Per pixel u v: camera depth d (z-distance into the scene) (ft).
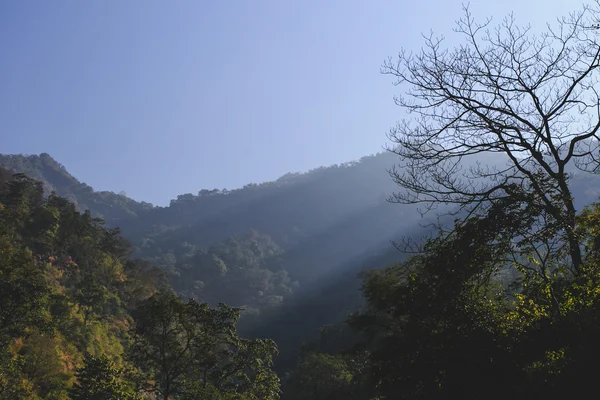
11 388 96.84
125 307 219.20
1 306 94.53
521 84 32.81
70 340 143.33
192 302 75.77
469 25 33.81
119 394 77.15
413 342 32.01
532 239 30.04
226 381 77.71
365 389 80.69
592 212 32.40
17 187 232.94
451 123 33.30
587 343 27.04
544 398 26.25
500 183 32.48
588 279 30.22
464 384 29.32
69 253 227.81
